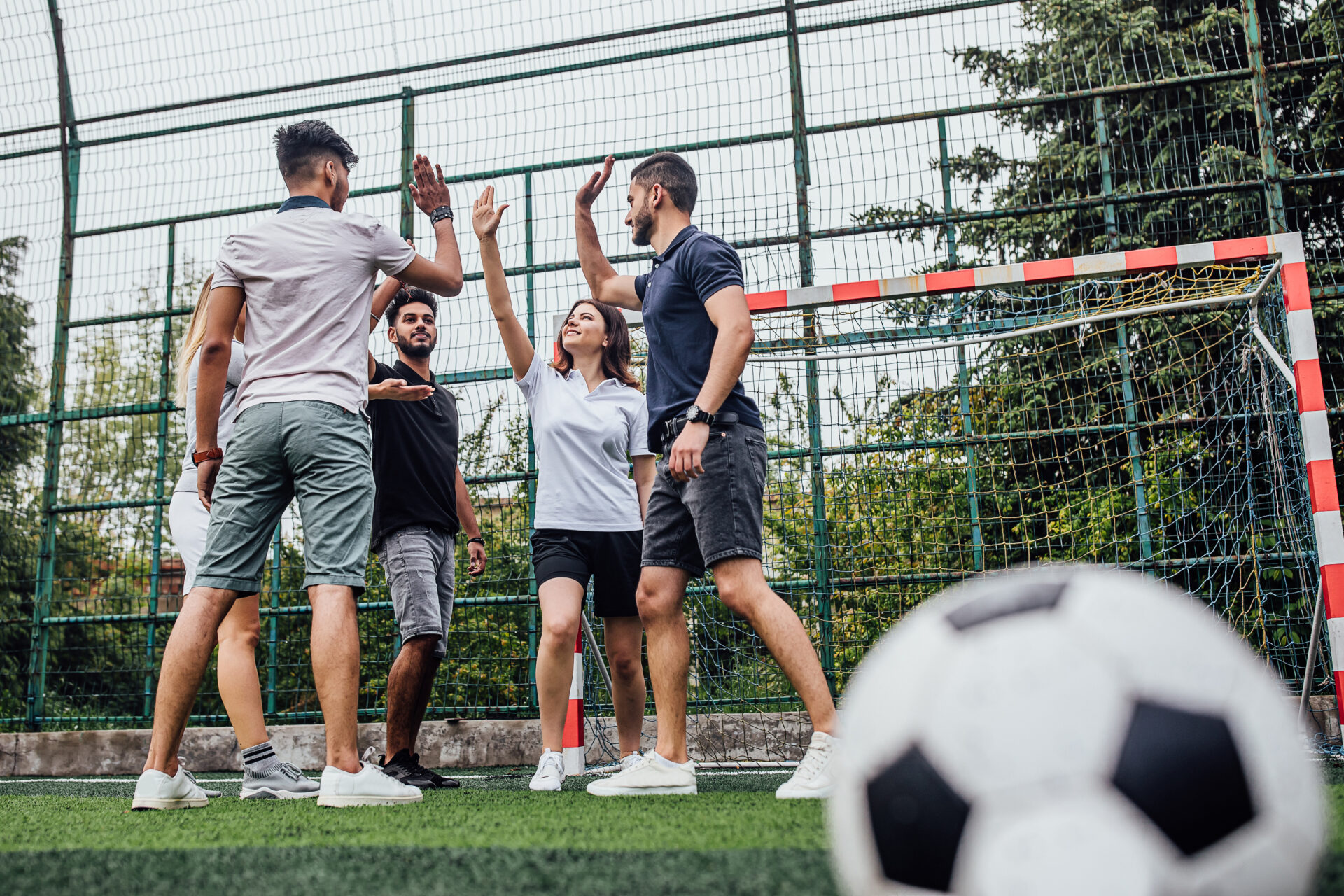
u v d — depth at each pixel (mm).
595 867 1299
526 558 4949
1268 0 7910
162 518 5348
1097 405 5293
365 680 5637
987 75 6012
